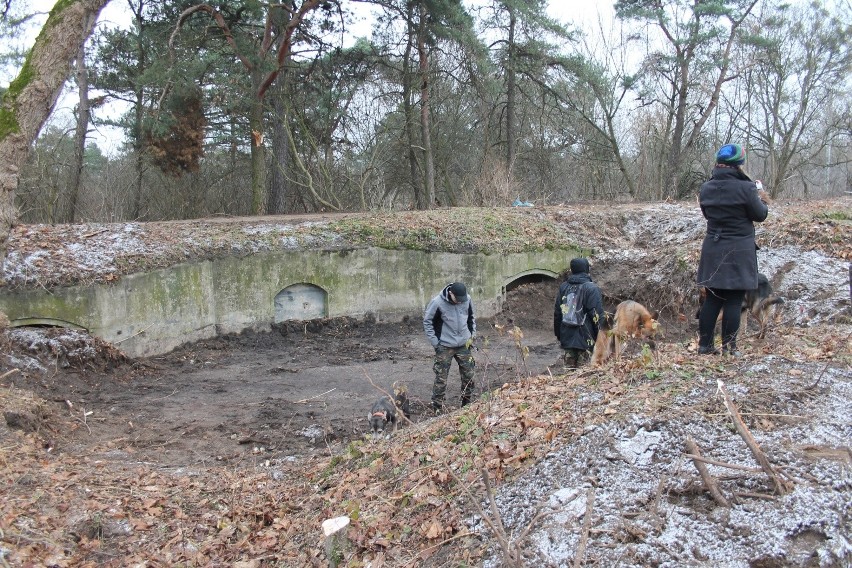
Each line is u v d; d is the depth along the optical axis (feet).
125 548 16.83
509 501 13.73
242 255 47.60
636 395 16.84
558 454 14.71
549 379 21.16
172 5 73.36
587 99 103.40
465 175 103.76
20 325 35.91
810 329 25.30
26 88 27.81
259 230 50.67
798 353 19.71
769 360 18.75
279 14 75.05
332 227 52.70
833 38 90.02
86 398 33.12
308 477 20.85
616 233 59.00
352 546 14.58
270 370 40.34
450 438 18.20
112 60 82.48
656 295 47.26
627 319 26.61
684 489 12.85
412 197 105.50
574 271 28.76
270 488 20.57
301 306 50.37
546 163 107.65
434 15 82.43
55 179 85.10
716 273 20.13
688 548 11.48
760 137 102.89
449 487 15.38
